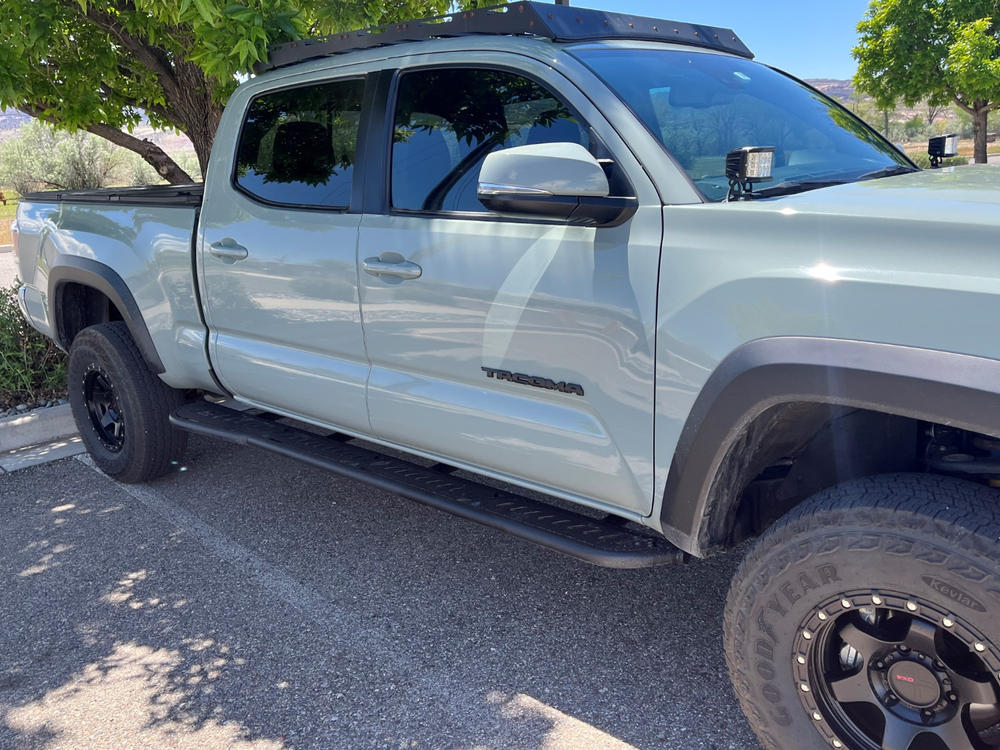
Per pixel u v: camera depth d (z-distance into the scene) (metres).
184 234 3.71
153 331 3.96
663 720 2.53
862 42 29.25
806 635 1.96
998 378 1.65
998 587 1.67
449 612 3.16
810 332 1.91
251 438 3.60
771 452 2.27
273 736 2.52
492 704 2.63
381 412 3.05
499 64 2.70
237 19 3.68
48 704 2.72
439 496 2.88
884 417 2.10
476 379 2.70
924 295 1.75
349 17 4.75
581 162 2.17
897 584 1.79
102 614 3.24
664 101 2.55
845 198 2.09
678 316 2.15
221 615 3.20
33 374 5.63
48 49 5.01
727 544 2.36
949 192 2.06
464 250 2.64
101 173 24.30
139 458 4.26
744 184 2.29
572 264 2.38
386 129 2.98
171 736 2.54
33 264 4.65
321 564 3.56
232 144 3.56
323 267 3.10
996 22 25.98
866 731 2.01
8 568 3.63
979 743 1.88
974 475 2.01
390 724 2.55
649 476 2.32
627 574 3.38
